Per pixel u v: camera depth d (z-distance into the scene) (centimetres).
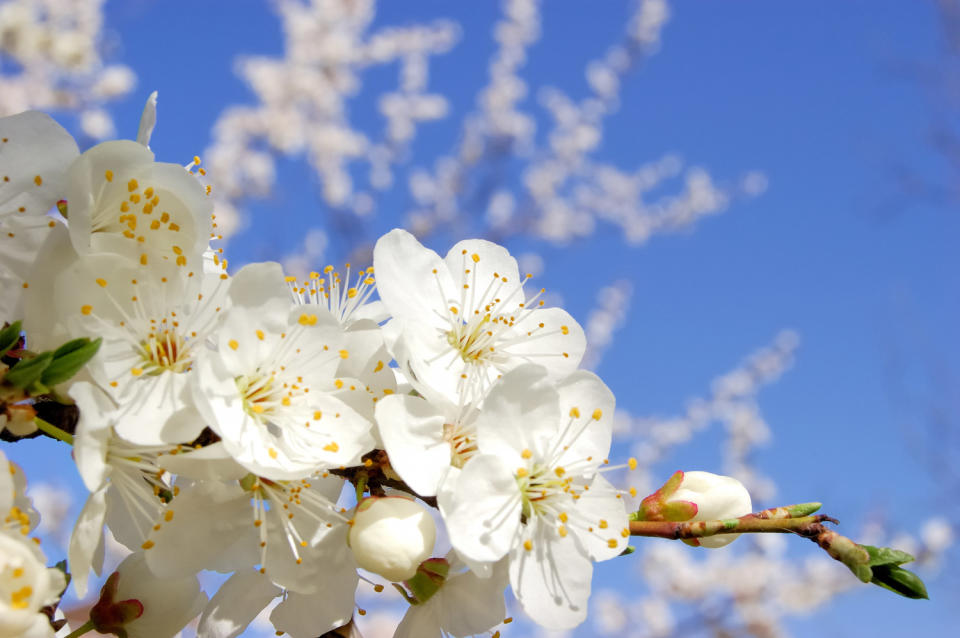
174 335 20
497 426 20
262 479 20
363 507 20
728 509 21
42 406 20
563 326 22
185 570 20
